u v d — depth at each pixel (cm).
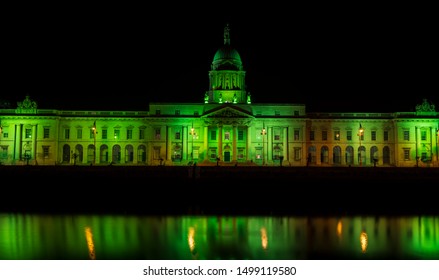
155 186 8212
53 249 4769
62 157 14125
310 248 4866
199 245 4956
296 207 7688
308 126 14288
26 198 8206
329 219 6600
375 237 5419
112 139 14138
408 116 14175
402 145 14162
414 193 8194
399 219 6606
